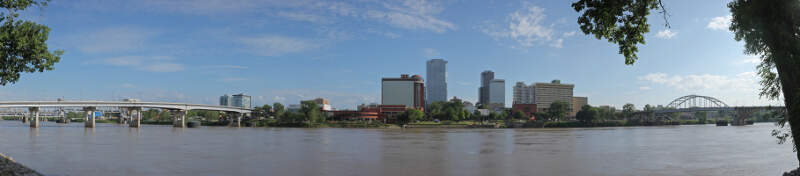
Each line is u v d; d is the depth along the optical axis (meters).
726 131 157.25
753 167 46.50
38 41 36.84
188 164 48.78
